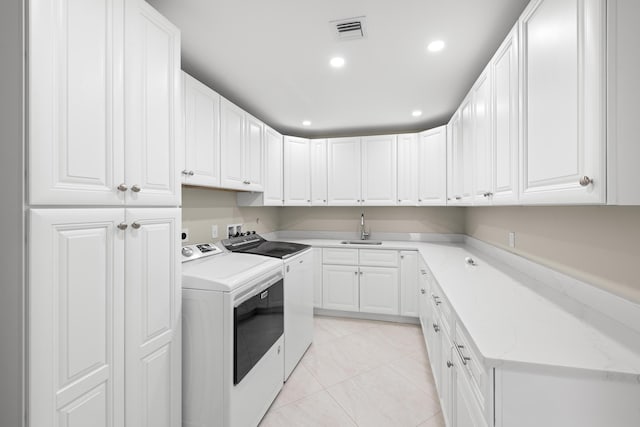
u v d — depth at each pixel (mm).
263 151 2939
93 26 995
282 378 2086
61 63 898
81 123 957
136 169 1167
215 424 1473
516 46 1240
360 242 3646
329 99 2680
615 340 956
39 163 842
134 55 1157
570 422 820
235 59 1974
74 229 950
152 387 1264
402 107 2891
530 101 1138
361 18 1548
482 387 926
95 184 1008
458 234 3602
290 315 2252
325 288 3441
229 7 1460
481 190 1764
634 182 744
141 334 1203
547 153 1019
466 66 2059
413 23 1583
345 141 3582
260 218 3574
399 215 3783
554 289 1500
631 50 735
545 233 1594
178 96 1405
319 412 1853
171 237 1371
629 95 740
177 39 1401
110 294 1067
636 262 998
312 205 3668
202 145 1956
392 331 3055
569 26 886
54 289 891
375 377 2221
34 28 825
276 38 1729
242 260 2041
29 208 834
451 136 2766
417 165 3373
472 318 1151
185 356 1520
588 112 804
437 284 1766
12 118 829
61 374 909
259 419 1743
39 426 850
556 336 990
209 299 1486
